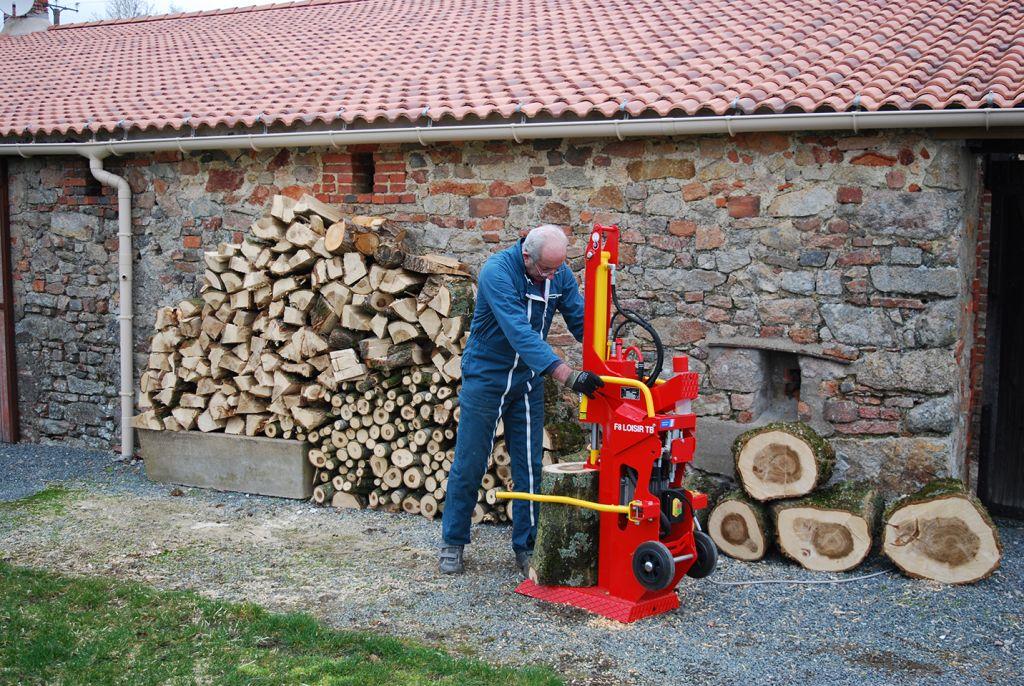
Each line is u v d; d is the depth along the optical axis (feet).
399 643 13.50
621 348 14.69
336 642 13.60
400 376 20.52
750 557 17.33
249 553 18.07
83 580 16.17
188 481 23.13
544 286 15.47
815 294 18.67
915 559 16.29
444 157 22.00
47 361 27.94
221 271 22.45
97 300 26.81
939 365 17.79
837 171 18.31
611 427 14.46
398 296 20.72
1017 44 19.58
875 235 18.10
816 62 20.56
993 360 21.99
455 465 16.43
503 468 19.42
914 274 17.84
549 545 15.24
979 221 22.80
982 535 15.79
